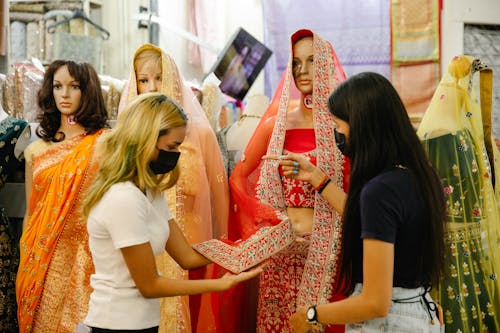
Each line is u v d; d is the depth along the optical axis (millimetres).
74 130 2699
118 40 4371
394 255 1606
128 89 2664
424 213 1597
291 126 2514
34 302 2521
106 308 1660
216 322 2566
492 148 2607
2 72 3344
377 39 4027
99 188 1673
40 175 2609
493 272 2467
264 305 2480
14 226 3086
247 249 2041
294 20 4102
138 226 1633
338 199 2098
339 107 1684
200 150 2602
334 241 2244
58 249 2529
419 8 3980
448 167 2381
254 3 4359
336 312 1620
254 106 3074
